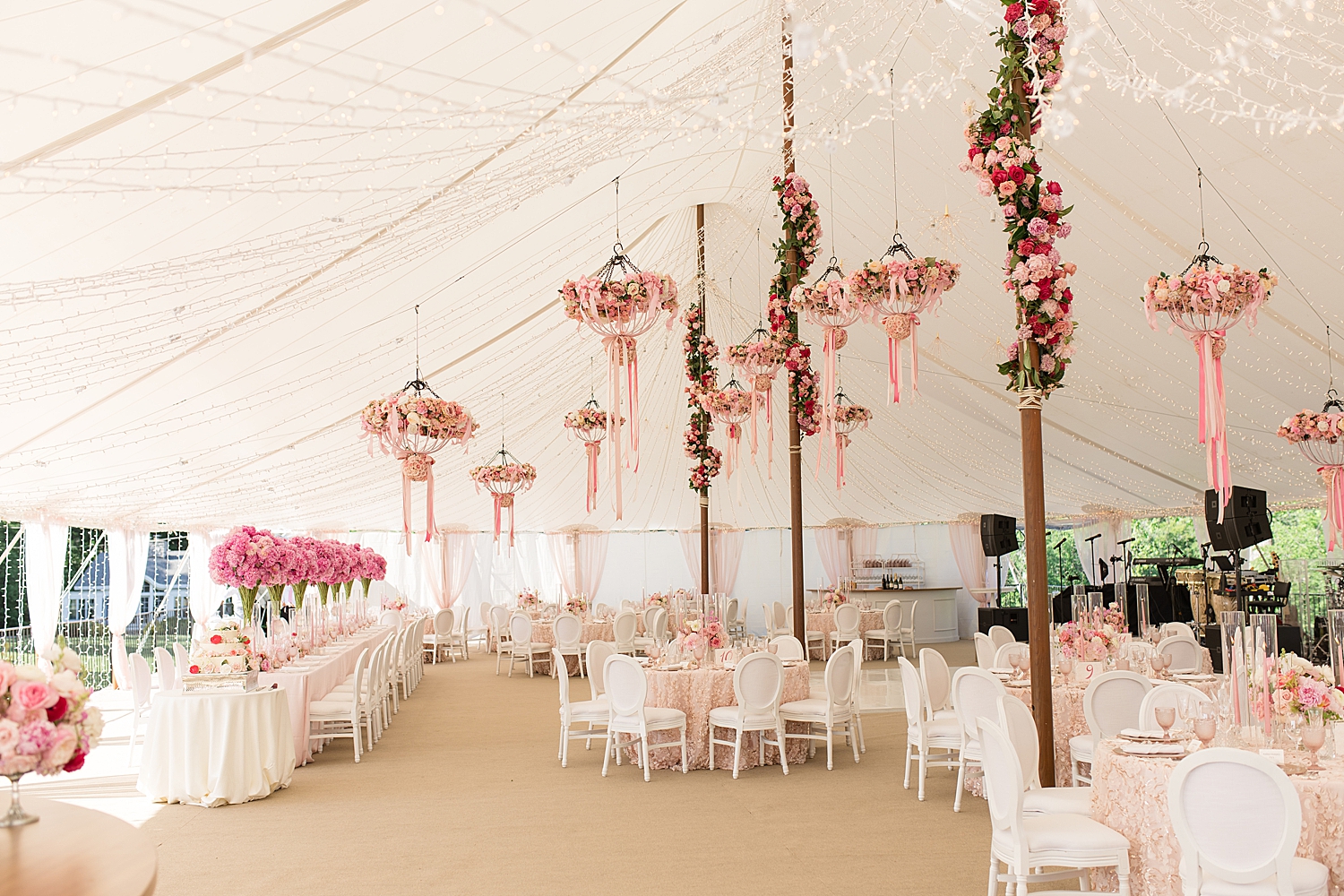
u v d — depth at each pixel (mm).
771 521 17562
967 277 8281
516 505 15695
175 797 5938
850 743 7699
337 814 5664
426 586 17953
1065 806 3971
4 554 11273
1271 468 10602
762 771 6707
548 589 18422
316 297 6016
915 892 4156
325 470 10422
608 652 7730
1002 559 18031
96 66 3541
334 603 11930
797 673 7289
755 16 4730
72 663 2822
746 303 11094
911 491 14891
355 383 8031
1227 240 6633
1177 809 3092
